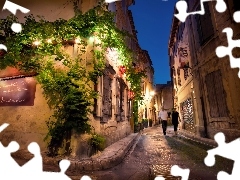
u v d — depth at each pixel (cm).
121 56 966
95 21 741
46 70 733
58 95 728
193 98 1394
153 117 3950
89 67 741
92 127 709
